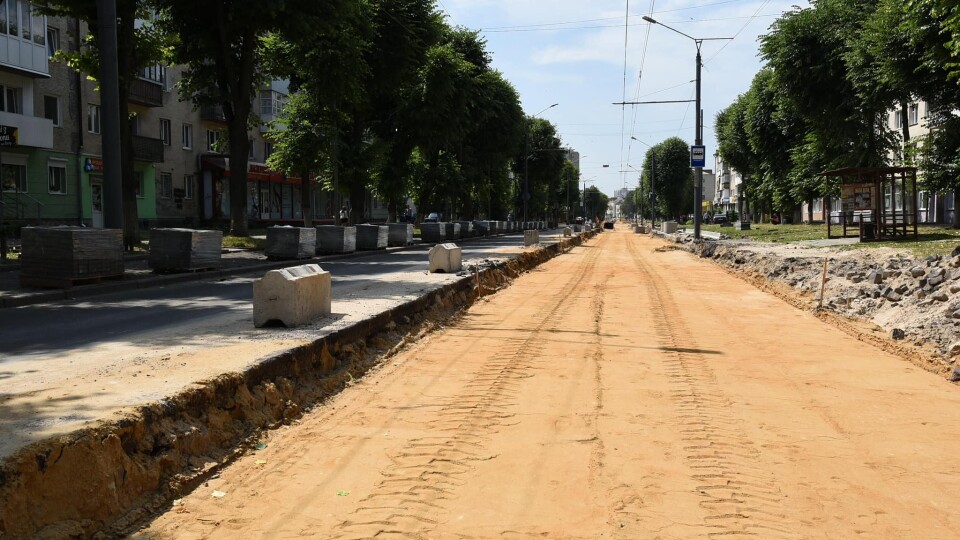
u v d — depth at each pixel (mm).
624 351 8812
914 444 5258
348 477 4496
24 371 6164
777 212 58875
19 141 27609
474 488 4332
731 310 12805
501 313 12484
